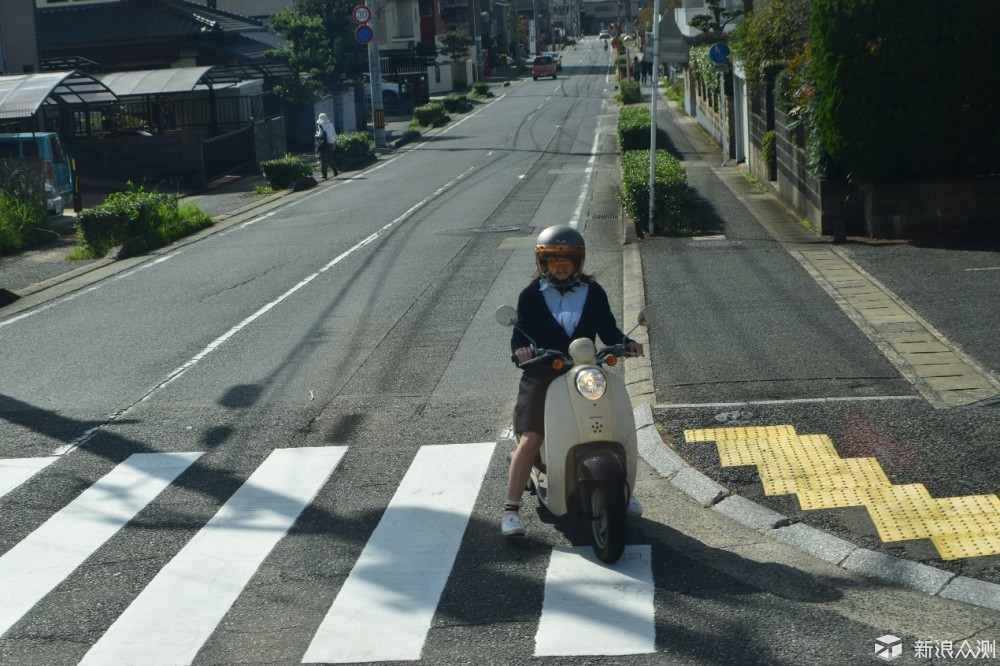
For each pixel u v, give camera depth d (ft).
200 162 104.37
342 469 25.95
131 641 17.74
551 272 20.51
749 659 15.99
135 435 29.43
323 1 164.14
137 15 156.15
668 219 57.41
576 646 16.65
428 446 27.25
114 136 110.52
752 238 53.78
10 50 111.96
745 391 28.78
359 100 170.50
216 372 35.58
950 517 20.44
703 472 23.76
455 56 274.77
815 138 53.31
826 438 24.97
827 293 39.50
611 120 156.04
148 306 47.80
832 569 19.13
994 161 49.67
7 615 18.99
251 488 24.97
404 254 57.41
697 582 18.79
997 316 33.91
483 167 105.70
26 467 27.22
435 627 17.61
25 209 71.41
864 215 51.75
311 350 37.76
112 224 66.33
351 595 19.03
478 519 22.35
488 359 35.22
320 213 79.30
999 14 45.70
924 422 25.40
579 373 19.31
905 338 32.45
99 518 23.62
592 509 19.70
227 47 154.40
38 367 37.65
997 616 17.02
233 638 17.66
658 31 56.39
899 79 46.78
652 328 36.19
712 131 118.01
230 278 53.62
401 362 35.47
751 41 68.95
